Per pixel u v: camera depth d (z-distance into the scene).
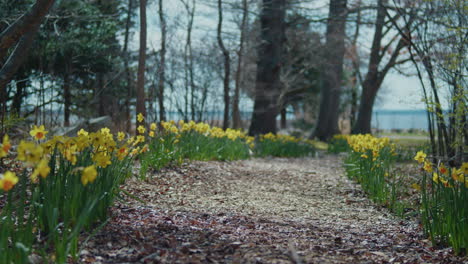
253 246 3.17
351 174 7.79
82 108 12.59
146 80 14.77
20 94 10.03
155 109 12.24
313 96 30.72
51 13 8.84
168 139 7.22
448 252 3.33
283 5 17.31
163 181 6.18
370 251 3.31
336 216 4.89
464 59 5.85
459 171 3.36
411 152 9.91
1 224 2.89
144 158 6.15
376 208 5.37
